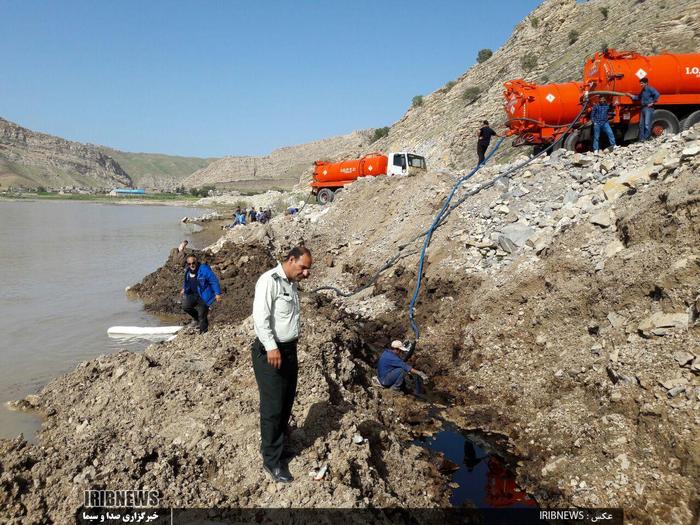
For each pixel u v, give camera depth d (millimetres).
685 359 5461
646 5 33625
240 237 18547
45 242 27516
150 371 6578
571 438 5910
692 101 13469
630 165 9797
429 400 7430
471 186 13062
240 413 5367
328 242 17016
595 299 7312
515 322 8203
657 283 6480
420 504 4953
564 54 39312
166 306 12414
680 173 7574
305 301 10672
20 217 50344
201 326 9031
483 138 16422
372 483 4656
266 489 4434
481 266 9992
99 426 5598
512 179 12031
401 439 6262
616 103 13336
